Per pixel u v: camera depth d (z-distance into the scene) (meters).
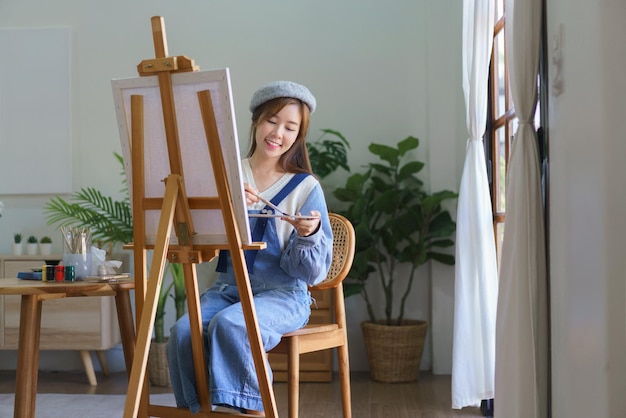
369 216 4.82
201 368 2.30
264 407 2.19
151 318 2.09
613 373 1.98
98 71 5.18
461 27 4.83
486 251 3.50
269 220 2.55
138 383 2.05
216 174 2.10
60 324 4.66
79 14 5.20
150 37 5.17
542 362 2.56
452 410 3.83
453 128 4.84
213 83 2.05
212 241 2.19
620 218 1.98
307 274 2.46
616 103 1.98
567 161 2.31
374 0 5.06
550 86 2.51
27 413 2.49
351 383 4.58
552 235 2.49
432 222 4.75
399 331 4.58
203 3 5.14
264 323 2.36
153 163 2.18
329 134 5.06
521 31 2.57
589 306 2.10
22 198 5.18
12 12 5.22
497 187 3.92
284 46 5.10
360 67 5.06
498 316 2.67
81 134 5.18
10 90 5.19
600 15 2.00
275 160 2.62
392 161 4.78
